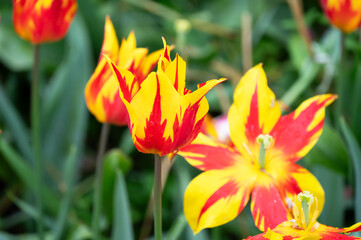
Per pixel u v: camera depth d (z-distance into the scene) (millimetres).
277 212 684
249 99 725
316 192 694
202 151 709
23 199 1272
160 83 615
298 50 1290
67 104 1253
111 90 797
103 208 1062
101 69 786
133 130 626
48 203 1084
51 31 901
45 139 1251
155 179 649
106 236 1124
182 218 933
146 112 622
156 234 657
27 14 884
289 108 1139
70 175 964
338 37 1150
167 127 625
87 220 1141
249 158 711
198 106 631
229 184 695
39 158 969
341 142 887
